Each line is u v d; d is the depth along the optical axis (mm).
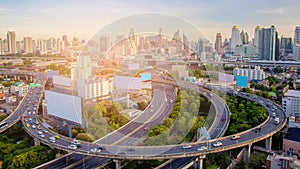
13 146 46375
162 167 36375
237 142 41094
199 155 37312
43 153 41469
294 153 43625
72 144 40438
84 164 37219
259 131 46812
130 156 34469
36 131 50344
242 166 38969
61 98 50594
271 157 37688
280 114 58094
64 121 50781
